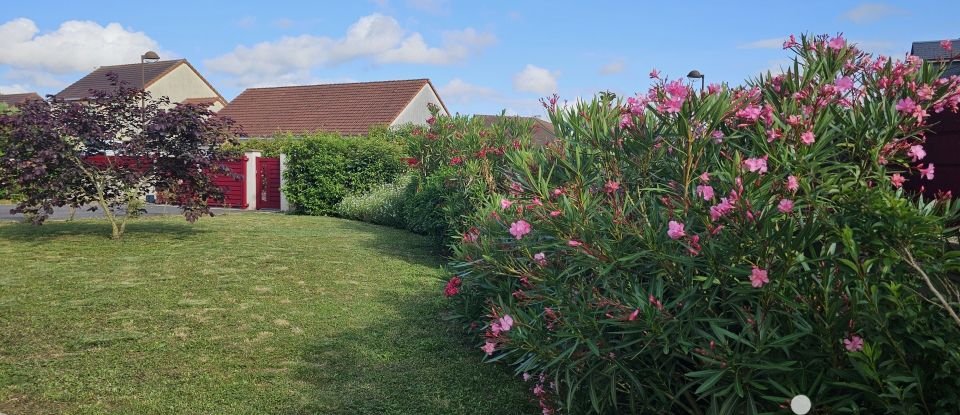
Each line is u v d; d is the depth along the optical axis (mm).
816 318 2717
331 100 34688
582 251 3236
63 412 4246
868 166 3215
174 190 11727
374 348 5680
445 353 5570
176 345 5633
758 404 2971
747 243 2736
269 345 5707
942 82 3344
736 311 2920
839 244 3008
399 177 17969
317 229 14156
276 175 20891
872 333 2600
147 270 8734
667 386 3373
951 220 2922
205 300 7172
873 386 2611
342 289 7961
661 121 3590
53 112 10875
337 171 18438
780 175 2881
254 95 37281
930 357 2580
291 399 4539
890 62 3439
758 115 3174
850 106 3432
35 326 6059
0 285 7684
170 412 4301
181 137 11602
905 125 3162
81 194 11695
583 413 3684
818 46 3781
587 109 4512
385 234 13516
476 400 4559
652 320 2906
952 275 3014
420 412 4344
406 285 8305
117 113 11414
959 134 3715
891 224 2488
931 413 2566
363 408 4398
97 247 10680
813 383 2770
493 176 9750
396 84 34594
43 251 10211
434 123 13297
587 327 3281
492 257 4918
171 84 42125
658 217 3332
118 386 4707
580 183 3604
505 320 3549
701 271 3078
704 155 3451
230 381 4855
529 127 11109
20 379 4773
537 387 3881
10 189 11305
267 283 8125
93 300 7027
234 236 12469
